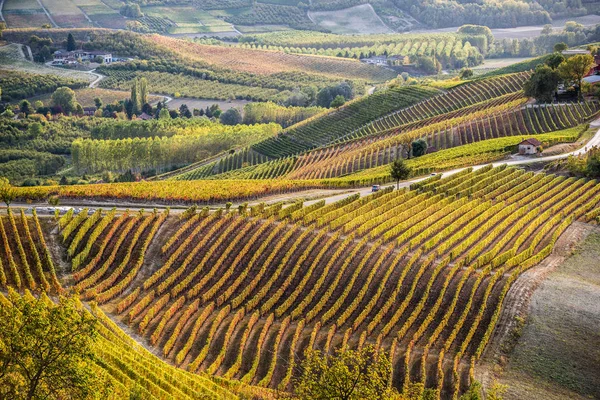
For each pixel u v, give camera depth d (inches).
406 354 3786.9
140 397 2792.8
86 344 2603.3
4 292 3895.2
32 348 2509.8
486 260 4724.4
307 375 2851.9
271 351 3799.2
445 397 3565.5
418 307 4215.1
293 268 4515.3
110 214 4852.4
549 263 4795.8
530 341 4005.9
